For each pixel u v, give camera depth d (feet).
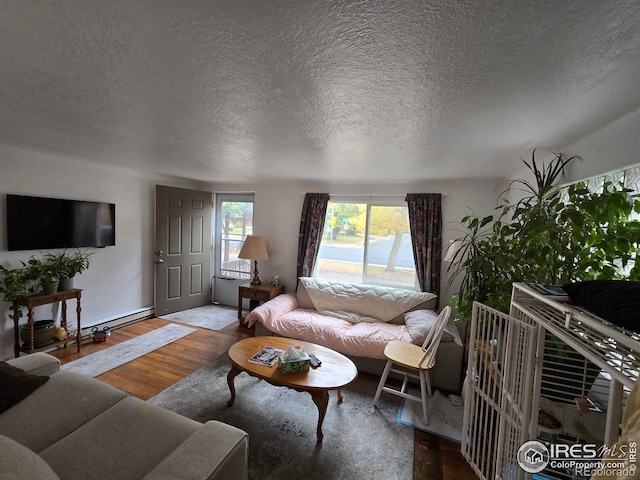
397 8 2.47
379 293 11.48
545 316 3.73
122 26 2.83
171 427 4.42
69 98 4.66
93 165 10.84
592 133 5.18
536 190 7.49
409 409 7.43
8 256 8.80
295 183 13.57
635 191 4.53
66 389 5.16
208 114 5.19
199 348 10.32
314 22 2.69
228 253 15.90
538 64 3.21
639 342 2.14
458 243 9.49
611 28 2.56
